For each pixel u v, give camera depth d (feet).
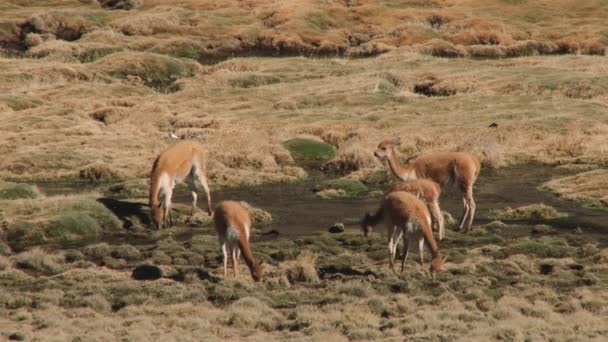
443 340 156.04
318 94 507.30
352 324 169.37
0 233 255.70
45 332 161.58
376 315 179.22
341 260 223.71
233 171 351.25
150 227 273.33
